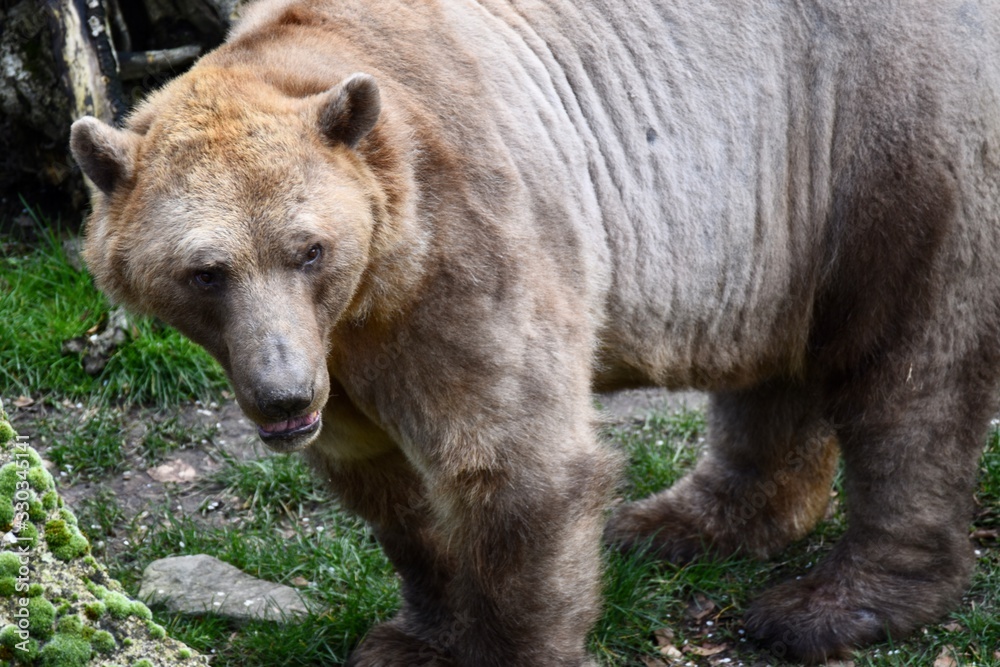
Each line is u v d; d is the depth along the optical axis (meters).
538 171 6.67
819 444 8.84
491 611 6.73
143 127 6.13
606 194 7.07
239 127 5.76
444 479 6.45
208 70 6.14
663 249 7.29
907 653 7.76
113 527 9.41
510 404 6.30
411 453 6.57
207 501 9.72
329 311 5.87
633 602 8.27
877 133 7.35
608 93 7.16
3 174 13.30
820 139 7.51
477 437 6.33
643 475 9.99
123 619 6.19
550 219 6.66
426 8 6.73
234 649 7.95
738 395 8.89
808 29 7.43
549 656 6.80
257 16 6.72
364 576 8.52
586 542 6.71
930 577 7.98
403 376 6.34
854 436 7.91
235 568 8.62
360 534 9.20
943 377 7.64
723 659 7.91
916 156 7.29
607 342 7.30
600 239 7.01
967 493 7.98
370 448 7.13
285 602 8.26
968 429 7.81
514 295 6.29
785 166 7.53
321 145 5.84
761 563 8.95
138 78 12.67
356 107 5.82
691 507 9.16
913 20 7.33
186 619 8.15
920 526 7.88
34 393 10.87
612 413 10.95
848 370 7.85
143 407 10.80
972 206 7.40
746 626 8.06
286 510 9.56
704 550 8.89
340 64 6.34
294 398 5.52
